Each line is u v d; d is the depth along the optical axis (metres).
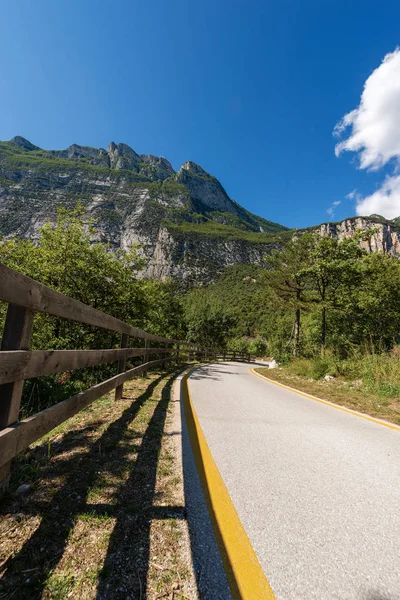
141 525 1.74
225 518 1.89
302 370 12.55
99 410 4.00
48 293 1.97
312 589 1.35
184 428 3.68
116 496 2.02
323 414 5.29
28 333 1.77
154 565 1.45
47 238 9.47
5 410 1.59
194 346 18.62
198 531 1.74
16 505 1.80
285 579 1.41
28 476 2.14
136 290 11.09
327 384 9.50
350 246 15.77
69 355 2.36
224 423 4.17
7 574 1.32
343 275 15.99
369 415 5.40
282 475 2.60
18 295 1.59
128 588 1.30
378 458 3.16
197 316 39.66
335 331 19.44
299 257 20.17
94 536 1.61
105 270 9.88
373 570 1.50
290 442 3.52
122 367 4.63
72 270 9.34
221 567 1.47
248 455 3.02
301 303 19.69
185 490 2.20
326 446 3.45
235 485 2.36
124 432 3.25
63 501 1.90
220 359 26.73
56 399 4.45
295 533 1.78
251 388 8.25
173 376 9.03
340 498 2.25
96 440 2.95
